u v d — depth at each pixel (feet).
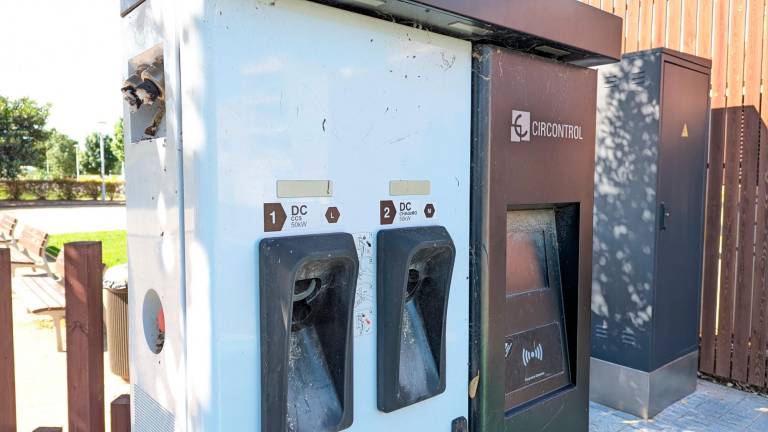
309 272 5.00
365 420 5.60
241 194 4.60
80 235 38.34
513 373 7.32
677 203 11.93
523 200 6.97
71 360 6.29
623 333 11.87
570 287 8.09
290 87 4.84
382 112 5.55
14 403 6.26
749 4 12.50
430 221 6.09
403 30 5.69
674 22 13.57
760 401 12.55
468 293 6.63
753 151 12.69
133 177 5.62
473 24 5.81
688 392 12.86
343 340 5.16
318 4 4.99
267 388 4.76
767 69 12.34
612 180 11.86
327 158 5.13
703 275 13.65
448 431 6.45
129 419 6.40
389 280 5.52
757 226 12.74
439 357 6.07
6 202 88.69
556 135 7.38
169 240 5.04
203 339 4.63
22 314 18.47
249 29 4.57
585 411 8.33
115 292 12.86
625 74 11.55
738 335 13.17
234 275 4.60
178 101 4.77
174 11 4.77
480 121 6.50
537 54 7.34
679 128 11.78
